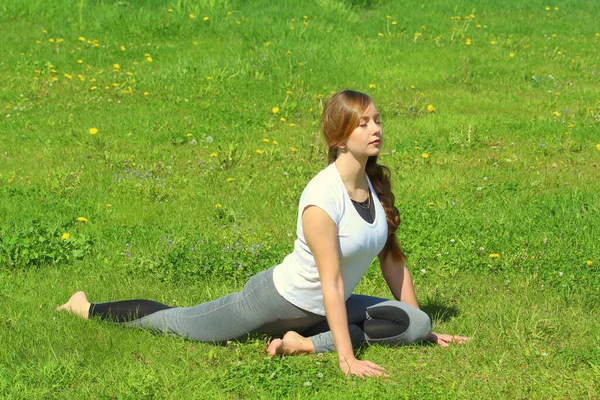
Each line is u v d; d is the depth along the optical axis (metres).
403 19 17.48
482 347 4.58
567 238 6.47
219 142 9.96
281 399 3.94
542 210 7.30
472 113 11.37
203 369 4.32
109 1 17.58
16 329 4.75
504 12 18.81
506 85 13.05
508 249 6.23
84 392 4.01
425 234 6.50
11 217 7.07
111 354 4.48
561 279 5.64
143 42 15.12
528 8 19.33
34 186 8.08
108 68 13.54
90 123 10.65
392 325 4.52
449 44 15.62
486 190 8.00
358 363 4.21
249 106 11.63
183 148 9.71
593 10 19.48
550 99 12.16
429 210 7.22
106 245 6.45
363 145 4.23
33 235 6.50
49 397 3.98
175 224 7.07
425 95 12.30
